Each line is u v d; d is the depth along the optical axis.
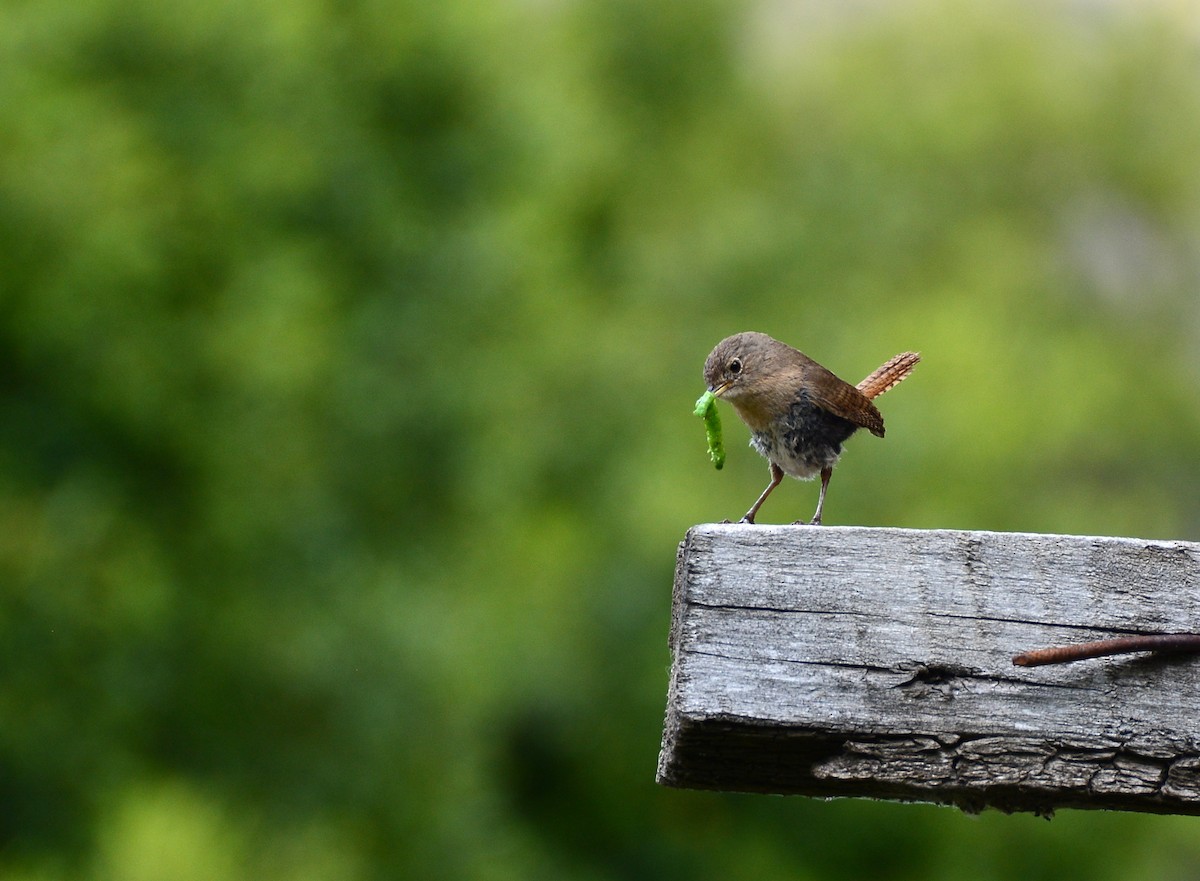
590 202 23.61
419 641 15.74
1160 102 31.41
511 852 17.12
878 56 29.70
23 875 13.42
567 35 23.80
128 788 13.95
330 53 17.48
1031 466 20.09
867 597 2.94
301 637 15.48
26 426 14.30
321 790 15.82
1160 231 32.06
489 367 17.30
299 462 15.89
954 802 3.04
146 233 14.05
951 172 29.03
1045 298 27.05
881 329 19.61
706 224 23.30
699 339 21.09
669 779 3.07
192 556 15.58
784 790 3.06
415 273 17.55
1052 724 2.89
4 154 13.16
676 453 18.14
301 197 16.73
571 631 17.66
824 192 26.70
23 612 13.93
